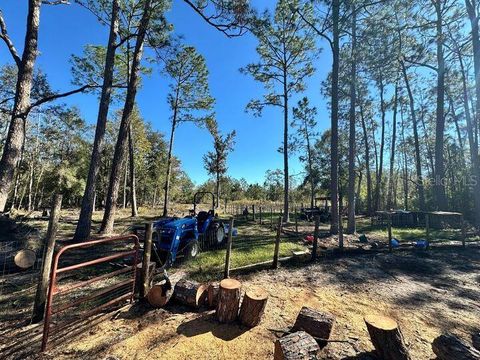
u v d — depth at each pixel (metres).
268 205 30.28
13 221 6.73
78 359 2.53
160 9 8.89
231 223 4.84
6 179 7.60
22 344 2.72
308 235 9.64
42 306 3.18
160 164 32.22
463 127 21.56
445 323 3.56
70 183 24.33
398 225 14.15
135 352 2.65
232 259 5.99
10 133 7.79
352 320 3.52
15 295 3.91
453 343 2.48
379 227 13.49
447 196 15.95
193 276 4.89
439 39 13.16
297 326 3.02
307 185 26.80
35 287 4.21
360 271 5.68
